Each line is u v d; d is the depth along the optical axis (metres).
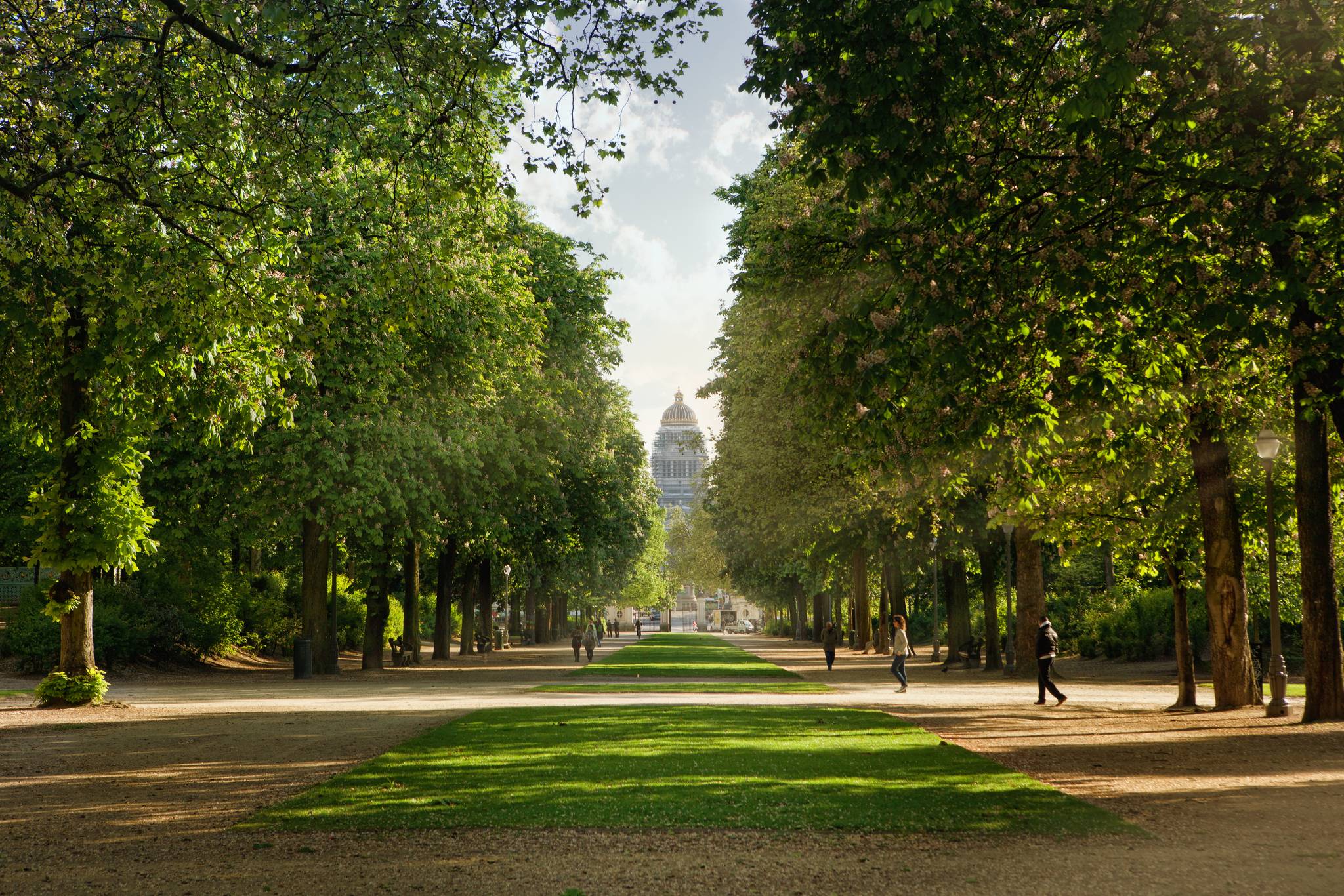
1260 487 22.09
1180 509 22.06
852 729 17.17
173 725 18.53
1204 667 37.53
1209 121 12.01
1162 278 13.09
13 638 30.88
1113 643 43.03
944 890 7.37
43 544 21.02
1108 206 12.69
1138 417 17.92
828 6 12.17
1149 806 10.48
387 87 15.47
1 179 14.07
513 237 36.81
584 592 76.00
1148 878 7.67
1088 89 10.93
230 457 32.19
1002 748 14.98
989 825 9.42
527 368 37.09
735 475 39.28
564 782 11.62
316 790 11.23
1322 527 17.33
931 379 14.45
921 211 13.53
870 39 11.84
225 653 42.44
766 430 35.88
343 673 37.22
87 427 21.02
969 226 13.65
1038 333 14.06
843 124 11.96
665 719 18.84
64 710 21.05
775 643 90.06
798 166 13.92
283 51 13.73
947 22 11.91
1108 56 11.31
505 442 37.12
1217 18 11.76
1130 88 11.41
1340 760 13.47
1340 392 15.14
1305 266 12.45
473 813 9.92
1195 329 14.05
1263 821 9.72
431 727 18.03
